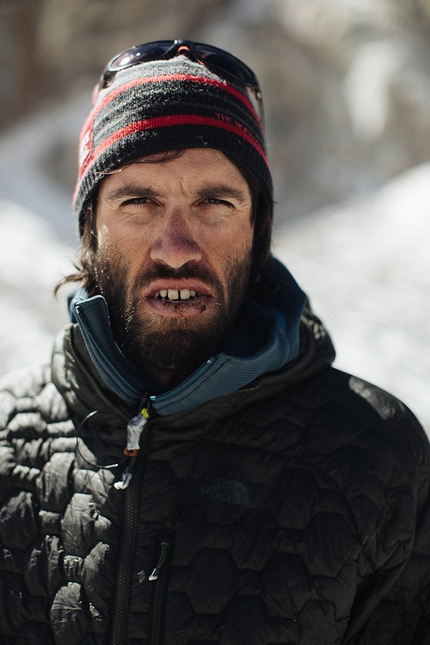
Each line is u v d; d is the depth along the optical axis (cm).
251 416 104
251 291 115
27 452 105
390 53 959
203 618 92
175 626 92
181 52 103
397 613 99
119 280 99
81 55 1055
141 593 93
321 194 969
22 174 909
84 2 1030
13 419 109
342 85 1000
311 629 92
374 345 330
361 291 385
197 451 102
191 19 1066
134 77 100
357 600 97
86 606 94
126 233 97
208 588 93
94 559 96
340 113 995
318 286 395
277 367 102
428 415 270
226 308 100
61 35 1054
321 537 95
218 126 97
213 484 99
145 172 95
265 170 105
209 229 97
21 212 749
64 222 747
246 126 101
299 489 98
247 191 101
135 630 92
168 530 97
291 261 433
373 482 98
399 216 475
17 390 113
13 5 1060
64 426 106
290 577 93
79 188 107
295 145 1012
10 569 99
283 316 107
